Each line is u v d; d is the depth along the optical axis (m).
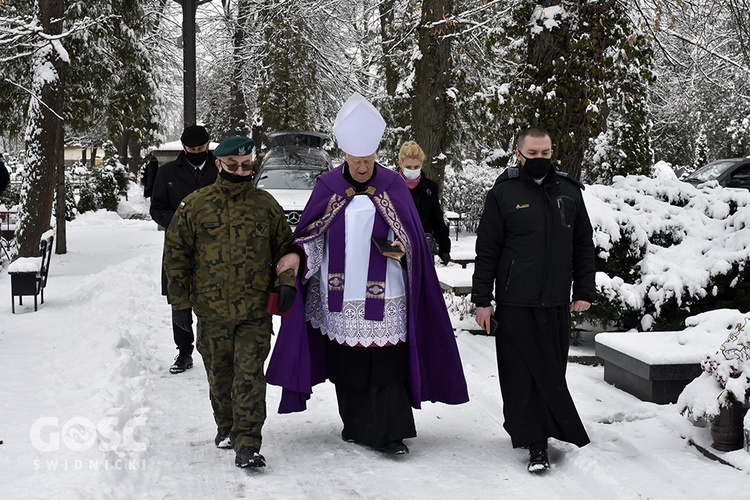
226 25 28.91
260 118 25.12
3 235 17.98
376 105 21.52
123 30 17.67
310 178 16.09
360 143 4.80
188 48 13.33
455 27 14.06
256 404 4.75
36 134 12.77
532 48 9.11
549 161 4.78
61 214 15.92
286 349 4.91
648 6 10.72
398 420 4.98
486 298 4.83
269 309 4.61
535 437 4.76
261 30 26.17
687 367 5.84
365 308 4.89
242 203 4.75
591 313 7.58
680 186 8.20
